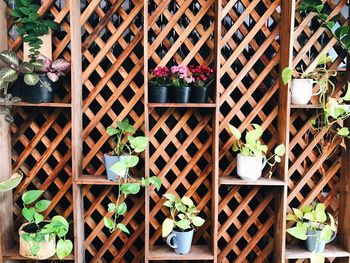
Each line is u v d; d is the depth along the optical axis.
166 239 1.91
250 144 1.82
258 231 2.04
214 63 1.86
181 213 1.99
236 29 1.91
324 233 1.80
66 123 2.01
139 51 1.99
